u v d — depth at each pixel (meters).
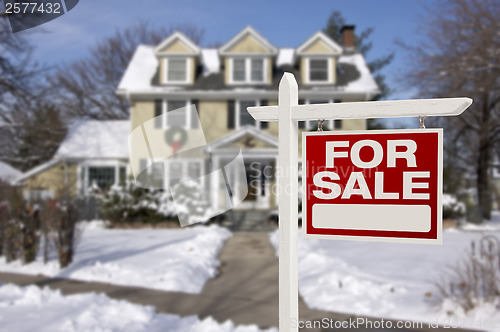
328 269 7.31
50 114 21.78
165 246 9.87
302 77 17.69
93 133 20.09
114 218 13.83
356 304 5.45
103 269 7.52
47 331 4.34
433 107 1.36
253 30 17.52
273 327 4.71
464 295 4.98
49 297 5.73
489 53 14.40
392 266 7.54
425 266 7.43
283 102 1.53
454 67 14.95
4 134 20.39
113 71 30.86
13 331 4.32
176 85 17.48
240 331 4.56
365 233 1.40
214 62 18.84
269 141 12.01
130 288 6.49
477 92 15.18
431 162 1.34
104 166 18.64
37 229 8.15
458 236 12.12
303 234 1.47
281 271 1.50
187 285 6.62
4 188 8.34
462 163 21.69
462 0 14.70
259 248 10.29
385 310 5.18
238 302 5.79
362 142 1.42
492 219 19.22
